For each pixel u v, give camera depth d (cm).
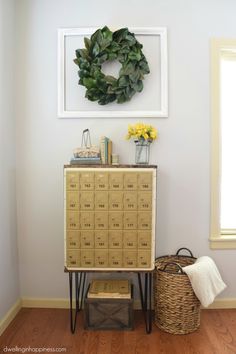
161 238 205
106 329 179
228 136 209
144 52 199
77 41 200
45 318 193
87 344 165
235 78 207
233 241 204
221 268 206
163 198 204
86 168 167
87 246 170
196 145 203
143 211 168
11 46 195
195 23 199
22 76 202
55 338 171
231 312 201
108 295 179
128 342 167
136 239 169
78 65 194
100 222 169
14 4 199
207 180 204
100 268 171
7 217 189
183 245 206
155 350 160
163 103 199
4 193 185
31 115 203
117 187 167
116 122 202
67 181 168
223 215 210
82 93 202
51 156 204
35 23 201
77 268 171
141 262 170
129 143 202
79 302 202
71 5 200
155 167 168
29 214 206
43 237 206
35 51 201
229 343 167
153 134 188
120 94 194
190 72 201
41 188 205
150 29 197
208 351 159
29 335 174
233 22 199
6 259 187
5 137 187
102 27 199
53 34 201
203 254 206
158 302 180
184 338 171
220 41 199
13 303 196
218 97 200
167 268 196
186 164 203
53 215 206
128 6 199
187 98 201
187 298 173
